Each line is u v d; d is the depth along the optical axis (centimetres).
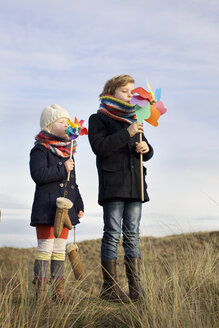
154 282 313
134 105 355
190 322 243
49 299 287
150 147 369
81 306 300
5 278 351
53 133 345
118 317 281
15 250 790
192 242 641
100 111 362
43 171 318
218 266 392
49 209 317
